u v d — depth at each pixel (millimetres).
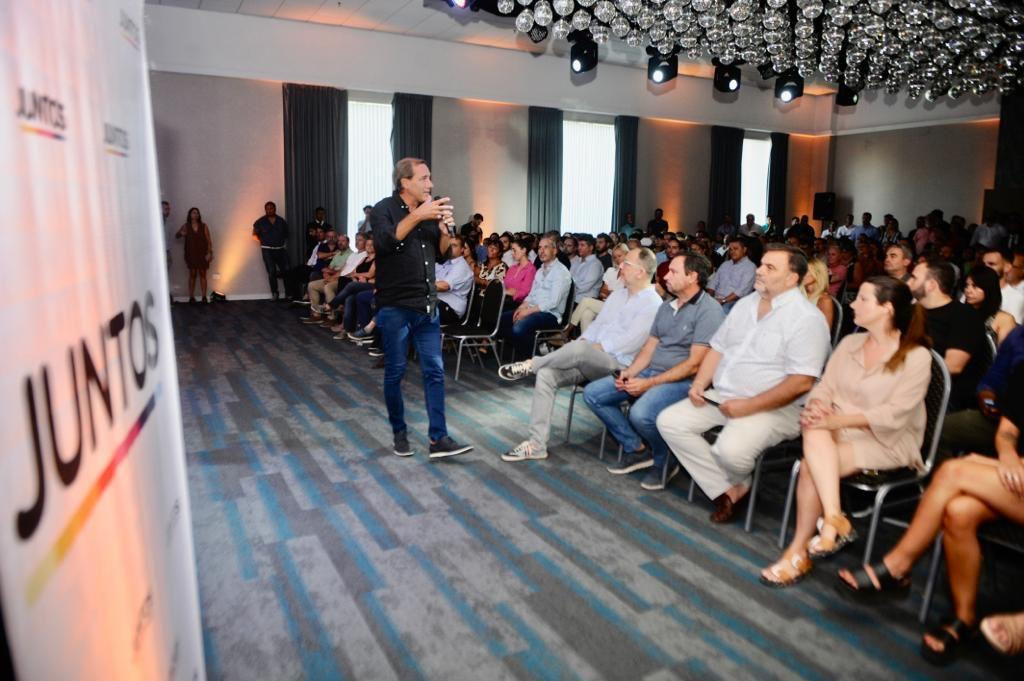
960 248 9688
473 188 11750
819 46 8328
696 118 13391
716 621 2246
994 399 2809
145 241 851
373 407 4664
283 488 3279
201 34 9727
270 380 5398
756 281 2891
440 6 9297
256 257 10523
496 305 5293
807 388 2766
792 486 2660
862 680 1967
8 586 399
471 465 3605
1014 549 2014
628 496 3238
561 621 2232
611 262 7750
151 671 733
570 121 12523
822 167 14852
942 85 9000
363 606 2305
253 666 1991
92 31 639
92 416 568
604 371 3729
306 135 10383
